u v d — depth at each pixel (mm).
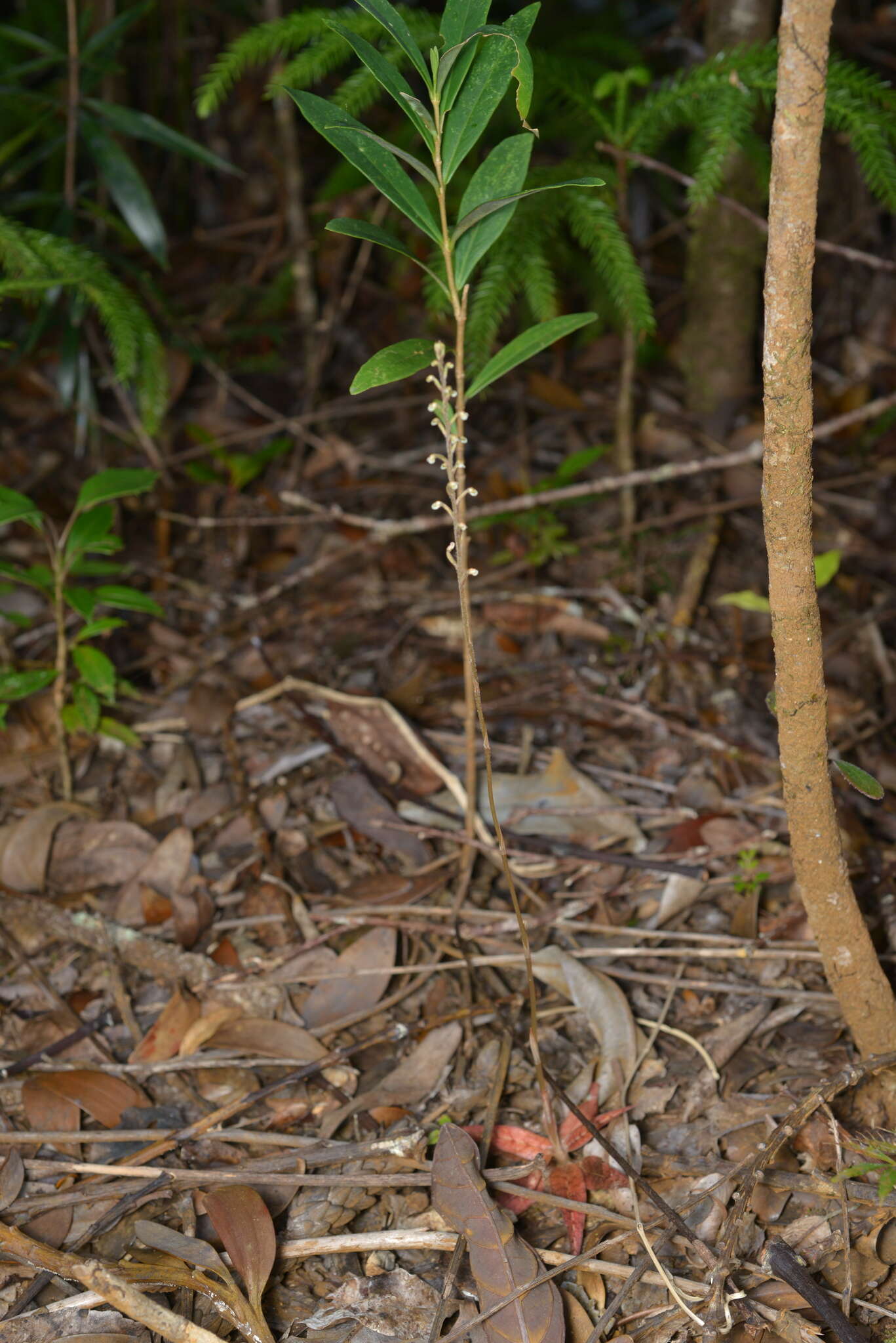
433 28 2201
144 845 2074
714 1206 1477
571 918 1925
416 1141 1553
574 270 3084
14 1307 1386
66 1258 1373
